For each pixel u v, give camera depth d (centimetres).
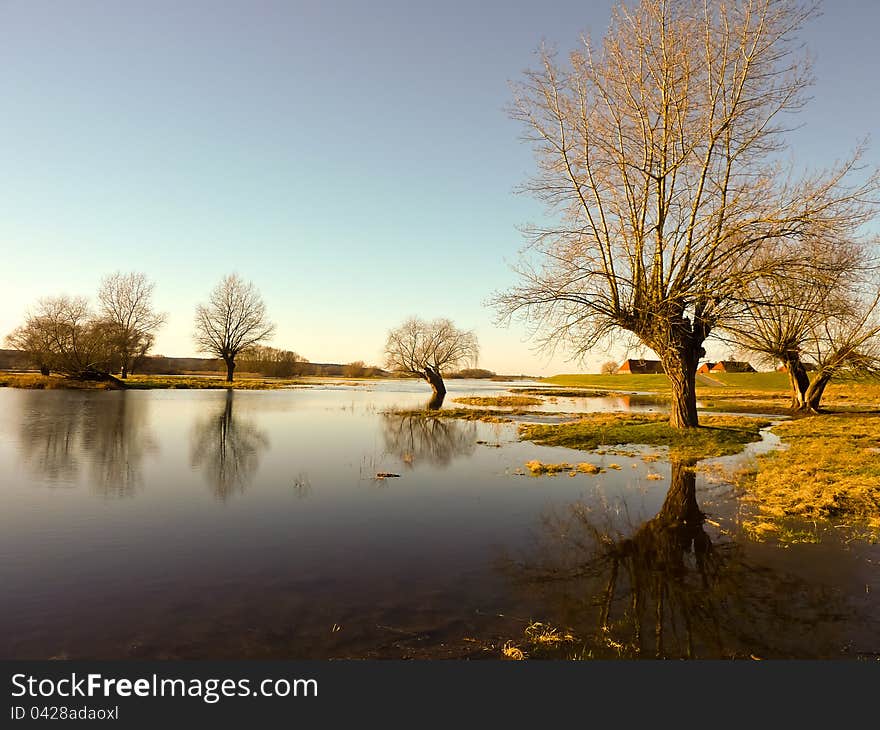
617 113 1825
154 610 578
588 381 10869
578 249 1873
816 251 1652
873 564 709
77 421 2353
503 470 1402
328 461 1538
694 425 2034
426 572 696
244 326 7206
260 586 646
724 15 1683
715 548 783
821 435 2020
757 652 498
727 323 1834
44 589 633
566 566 717
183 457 1566
